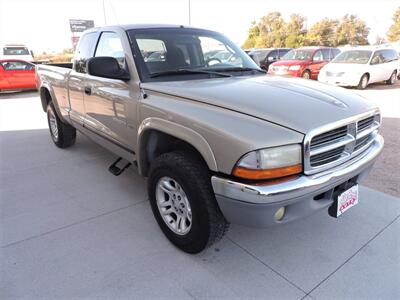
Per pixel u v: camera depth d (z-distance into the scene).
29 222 3.01
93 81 3.42
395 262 2.44
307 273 2.34
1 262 2.46
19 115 8.12
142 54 2.89
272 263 2.45
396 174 3.96
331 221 2.97
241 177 1.93
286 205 1.98
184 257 2.51
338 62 12.52
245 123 1.99
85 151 5.01
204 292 2.18
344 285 2.23
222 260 2.48
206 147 2.06
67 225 2.95
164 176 2.47
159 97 2.52
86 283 2.26
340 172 2.16
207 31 3.56
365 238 2.73
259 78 2.89
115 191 3.62
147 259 2.49
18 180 3.94
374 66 12.04
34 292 2.18
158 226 2.93
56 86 4.54
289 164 1.94
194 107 2.25
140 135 2.65
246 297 2.14
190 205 2.30
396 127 6.16
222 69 3.17
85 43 3.85
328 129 2.03
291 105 2.15
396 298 2.12
